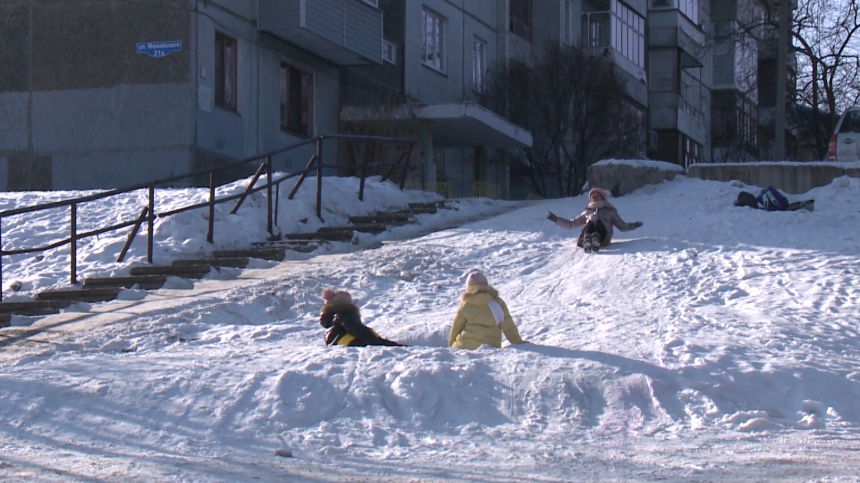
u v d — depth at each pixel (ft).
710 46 136.05
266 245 47.29
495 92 108.37
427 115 87.15
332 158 88.17
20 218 51.03
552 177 110.22
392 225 53.01
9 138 74.18
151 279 39.63
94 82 72.74
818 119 118.21
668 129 140.97
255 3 77.61
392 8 96.68
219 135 73.61
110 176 72.08
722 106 159.84
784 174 59.72
